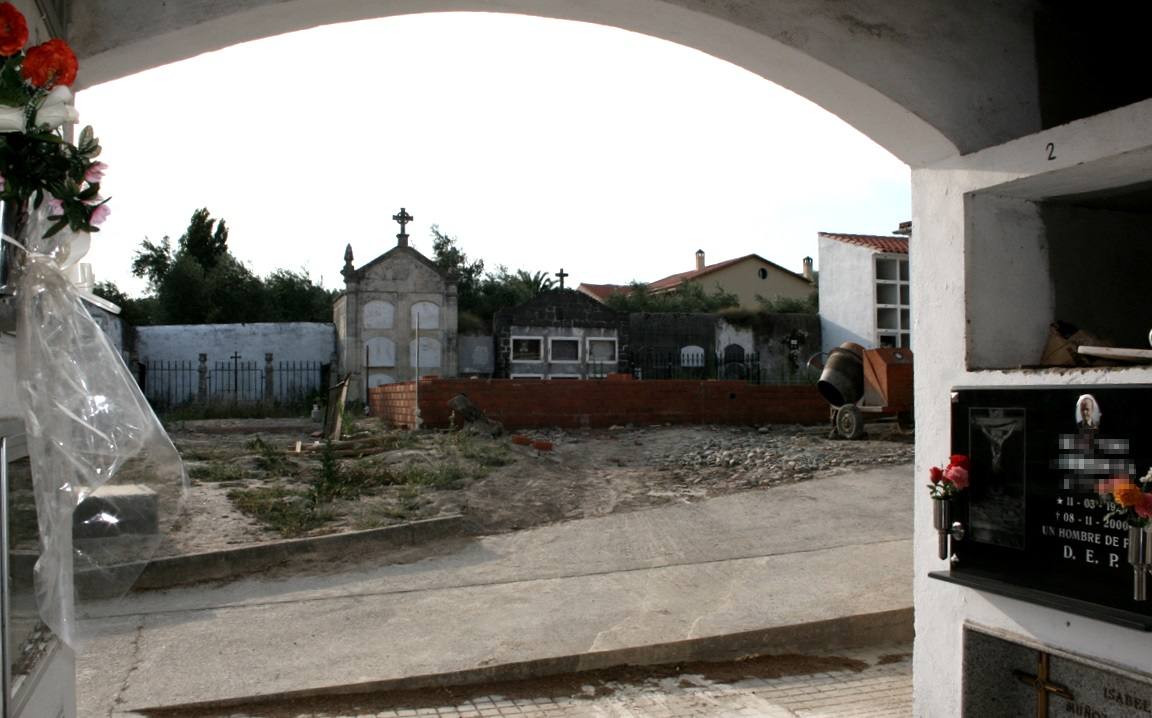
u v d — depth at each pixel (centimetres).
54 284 216
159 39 314
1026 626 363
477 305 3731
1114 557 318
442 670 498
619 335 2778
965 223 402
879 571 699
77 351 219
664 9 385
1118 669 325
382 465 1152
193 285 3491
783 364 3036
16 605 194
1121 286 436
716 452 1328
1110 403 321
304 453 1319
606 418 1741
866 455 1277
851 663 550
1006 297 408
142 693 462
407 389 1750
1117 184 381
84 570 238
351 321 2588
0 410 192
